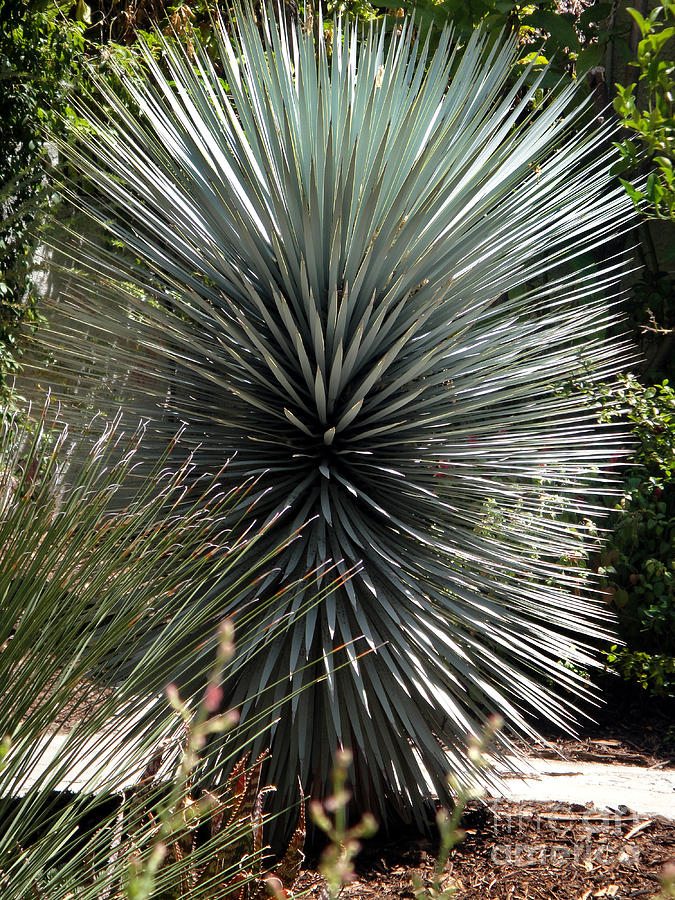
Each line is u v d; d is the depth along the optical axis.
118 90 5.68
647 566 4.67
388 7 6.02
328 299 3.08
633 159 2.76
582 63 5.92
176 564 2.74
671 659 4.36
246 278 2.88
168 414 3.11
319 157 3.10
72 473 2.57
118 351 3.19
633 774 3.75
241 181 3.25
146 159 3.25
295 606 2.60
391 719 2.57
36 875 1.39
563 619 3.12
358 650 2.76
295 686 2.66
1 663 1.46
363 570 2.78
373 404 3.01
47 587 1.54
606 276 6.13
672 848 2.69
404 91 3.46
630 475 4.89
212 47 6.73
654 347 6.10
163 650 1.71
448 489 3.16
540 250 3.27
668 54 6.04
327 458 3.12
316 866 2.52
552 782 3.51
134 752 1.62
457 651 2.76
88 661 1.55
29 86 5.19
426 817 2.80
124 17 7.14
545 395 4.14
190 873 1.63
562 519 4.70
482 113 3.26
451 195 3.17
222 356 3.12
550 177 3.38
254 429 3.01
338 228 2.83
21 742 1.51
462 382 3.05
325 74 3.28
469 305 3.19
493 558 3.08
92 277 3.31
